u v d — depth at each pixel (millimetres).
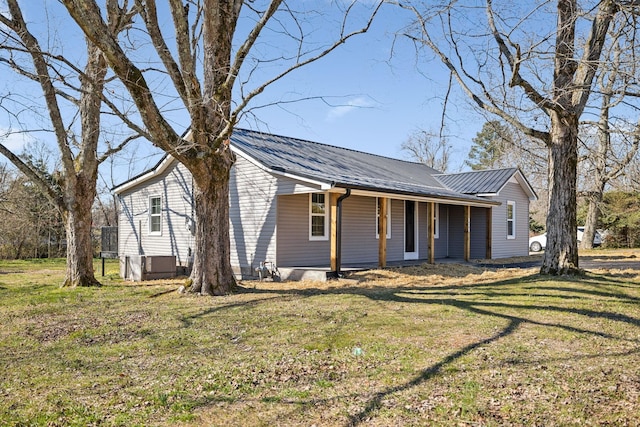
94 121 11102
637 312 6812
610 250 22516
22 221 25016
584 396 3842
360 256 15039
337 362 4836
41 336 6270
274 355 5098
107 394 4098
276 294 9242
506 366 4582
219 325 6586
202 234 9422
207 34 9352
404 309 7371
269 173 12539
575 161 10008
